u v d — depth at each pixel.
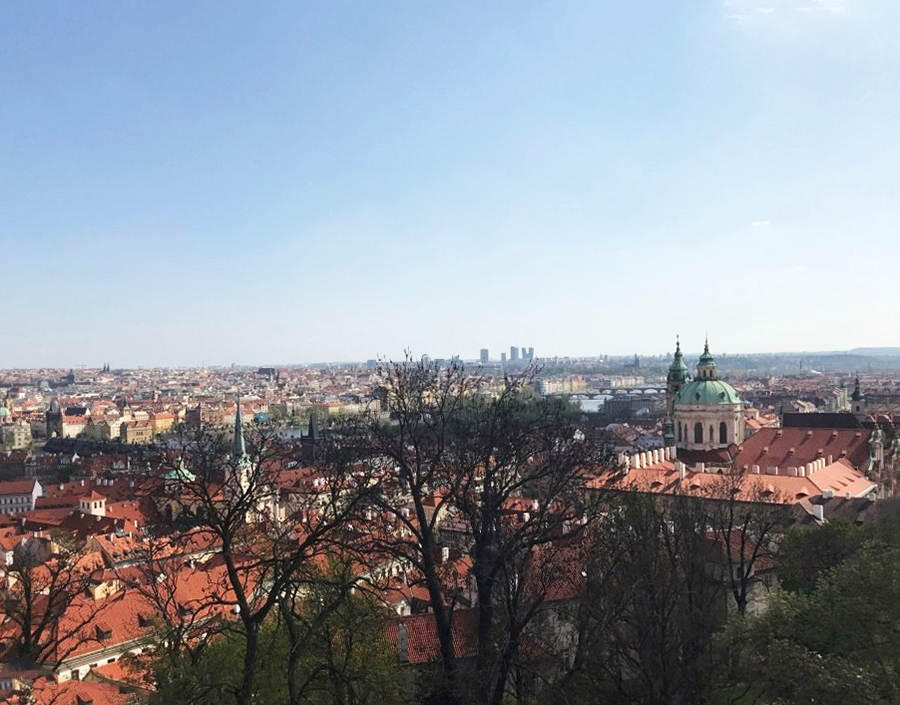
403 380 76.94
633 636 69.06
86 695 85.44
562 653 73.69
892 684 57.00
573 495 70.94
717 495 124.00
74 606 109.25
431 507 138.38
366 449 77.62
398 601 108.75
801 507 134.38
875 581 67.31
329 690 56.00
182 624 63.25
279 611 62.34
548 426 75.31
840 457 193.38
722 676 72.31
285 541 76.19
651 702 62.38
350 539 67.50
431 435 74.25
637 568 69.12
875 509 137.88
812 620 69.62
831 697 55.66
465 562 87.88
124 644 103.75
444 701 64.38
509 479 67.69
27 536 171.62
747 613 89.44
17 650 83.88
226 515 63.78
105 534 160.88
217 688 52.94
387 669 65.38
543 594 63.81
